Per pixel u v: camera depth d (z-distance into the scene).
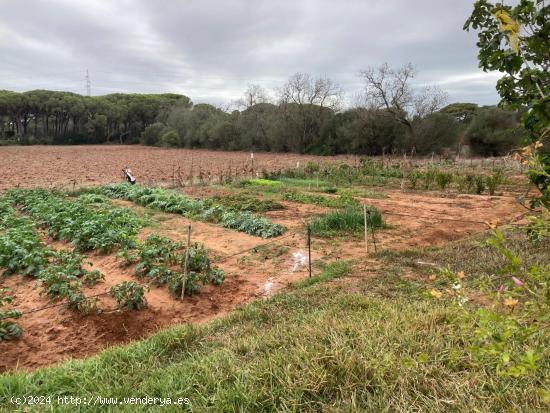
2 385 3.66
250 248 9.50
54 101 71.69
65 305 6.14
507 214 12.77
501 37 4.05
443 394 3.00
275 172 24.92
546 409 2.62
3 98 67.44
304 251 9.08
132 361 4.20
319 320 4.54
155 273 7.13
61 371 4.05
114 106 76.94
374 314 4.60
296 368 3.47
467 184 19.42
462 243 8.20
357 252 8.97
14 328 5.32
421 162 31.50
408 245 9.30
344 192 17.19
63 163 37.12
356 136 43.22
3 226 10.95
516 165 26.48
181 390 3.45
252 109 56.09
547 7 3.53
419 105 39.66
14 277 7.53
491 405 2.79
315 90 48.50
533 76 3.67
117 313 6.03
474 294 5.04
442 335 3.89
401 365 3.34
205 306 6.58
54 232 10.45
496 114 36.34
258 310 5.54
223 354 4.07
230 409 3.14
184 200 14.50
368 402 3.01
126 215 12.20
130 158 43.94
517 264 1.65
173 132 65.25
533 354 1.60
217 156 47.03
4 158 42.03
